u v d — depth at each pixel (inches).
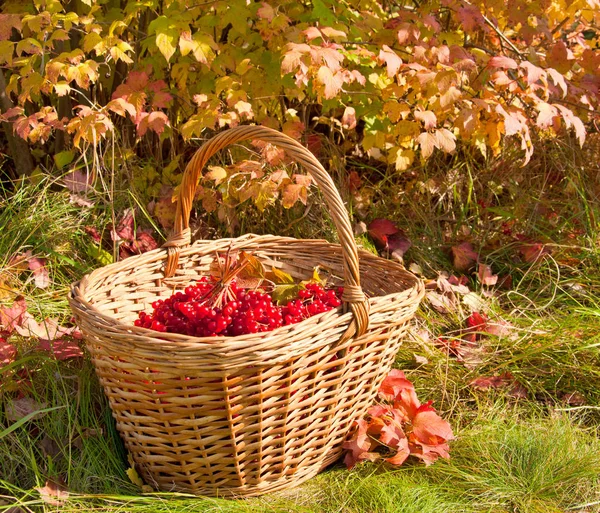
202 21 88.9
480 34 116.0
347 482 64.7
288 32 86.1
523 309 94.4
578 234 109.7
